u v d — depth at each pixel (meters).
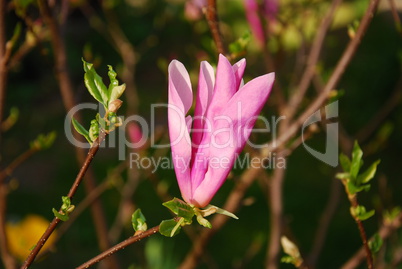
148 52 14.45
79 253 9.01
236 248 9.36
